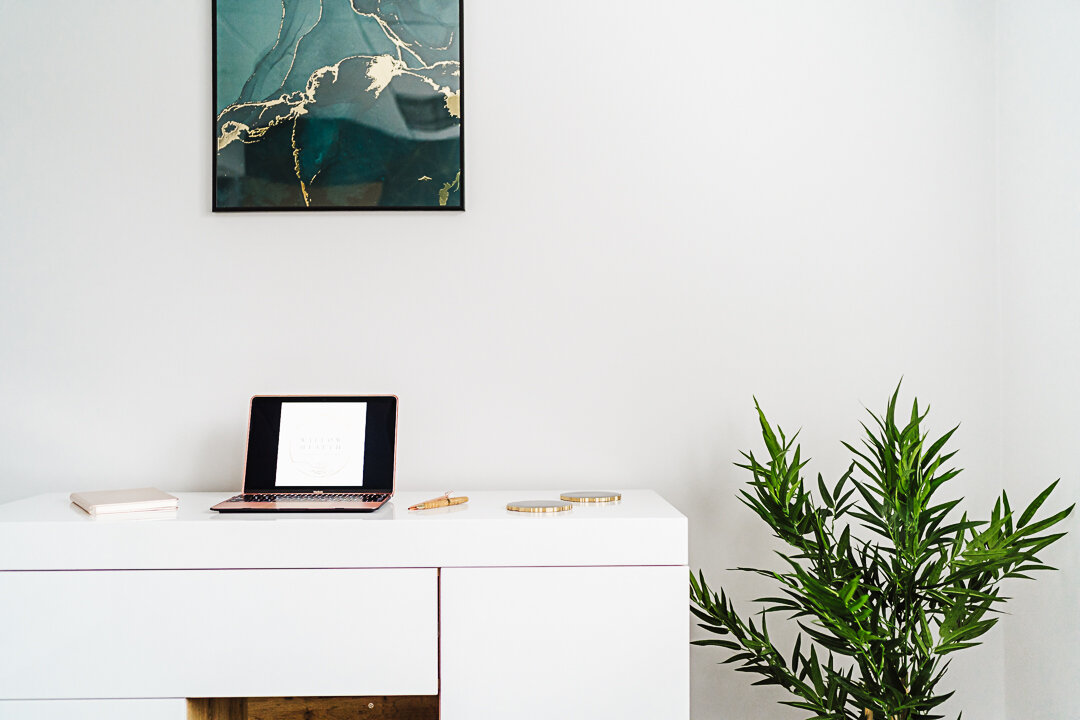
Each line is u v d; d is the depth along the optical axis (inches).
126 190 70.2
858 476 69.9
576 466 70.2
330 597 54.4
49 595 54.0
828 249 70.4
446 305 70.3
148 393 70.1
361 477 62.9
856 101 70.5
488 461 70.2
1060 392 61.4
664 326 70.4
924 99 70.5
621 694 54.5
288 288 70.4
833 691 56.6
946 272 70.2
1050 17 62.1
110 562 54.1
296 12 70.2
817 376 70.4
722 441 70.3
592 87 70.6
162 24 70.5
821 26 70.7
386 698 65.5
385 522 54.5
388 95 70.1
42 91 70.2
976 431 70.0
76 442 69.9
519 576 54.4
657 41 70.7
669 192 70.5
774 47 70.8
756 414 70.3
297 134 69.9
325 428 64.2
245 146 69.9
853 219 70.4
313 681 54.4
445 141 69.9
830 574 56.4
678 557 54.6
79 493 63.6
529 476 70.2
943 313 70.2
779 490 57.7
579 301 70.4
